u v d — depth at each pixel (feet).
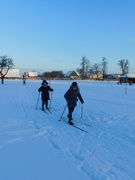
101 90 102.01
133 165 15.97
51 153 17.51
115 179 13.58
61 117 31.42
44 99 39.70
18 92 80.48
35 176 13.43
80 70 358.23
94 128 26.76
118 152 18.56
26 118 31.22
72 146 19.57
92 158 16.93
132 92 91.81
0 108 39.91
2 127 25.32
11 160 15.75
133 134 24.16
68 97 29.55
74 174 13.96
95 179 13.43
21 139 20.94
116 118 33.04
